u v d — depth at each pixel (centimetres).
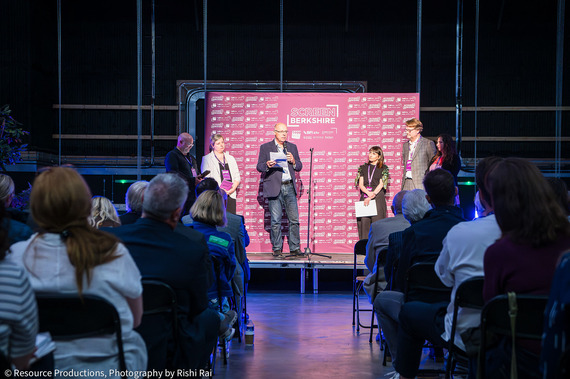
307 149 795
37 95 962
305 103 796
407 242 288
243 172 794
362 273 739
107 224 298
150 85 1044
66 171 171
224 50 1041
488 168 234
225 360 373
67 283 168
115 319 172
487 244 218
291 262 695
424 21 1038
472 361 208
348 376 349
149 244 217
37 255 168
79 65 1042
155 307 212
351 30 1041
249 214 788
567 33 1008
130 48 1047
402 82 1042
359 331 479
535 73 1032
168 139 1045
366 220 739
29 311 139
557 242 171
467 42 1038
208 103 795
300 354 402
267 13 1032
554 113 1031
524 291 171
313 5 1020
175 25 1041
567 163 1006
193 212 350
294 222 734
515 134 1035
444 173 293
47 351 158
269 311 570
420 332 265
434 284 275
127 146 1052
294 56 1042
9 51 927
